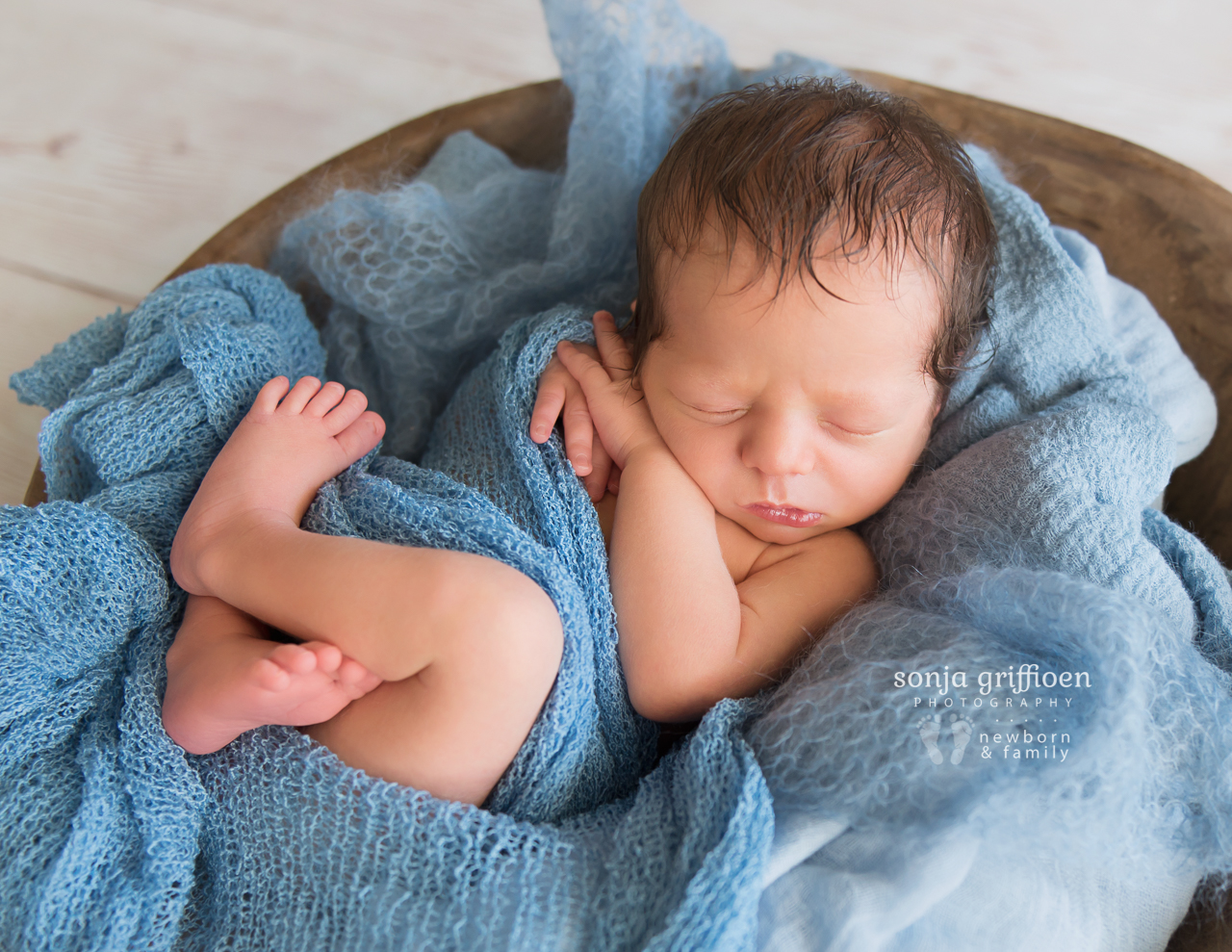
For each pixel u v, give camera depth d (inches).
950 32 68.2
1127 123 64.5
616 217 44.9
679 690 33.0
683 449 35.0
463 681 28.5
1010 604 30.0
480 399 40.5
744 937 26.3
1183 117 64.7
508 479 37.5
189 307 38.7
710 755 29.7
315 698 28.9
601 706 34.3
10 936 28.6
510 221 47.6
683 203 33.4
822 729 29.1
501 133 50.2
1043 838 26.9
